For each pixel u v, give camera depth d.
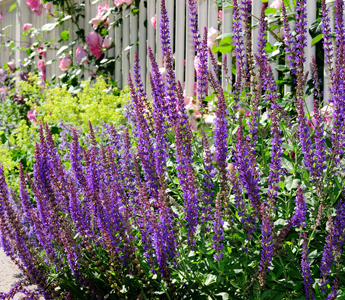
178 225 2.63
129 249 2.53
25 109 8.59
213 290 2.53
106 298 2.73
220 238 2.33
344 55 2.80
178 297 2.48
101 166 3.17
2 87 9.62
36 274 2.75
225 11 4.78
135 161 2.79
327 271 2.27
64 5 8.15
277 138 2.48
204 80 3.33
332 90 2.74
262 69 3.16
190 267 2.53
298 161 2.79
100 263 2.61
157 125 2.81
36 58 9.45
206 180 2.71
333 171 2.68
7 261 4.20
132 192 2.93
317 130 2.67
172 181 3.18
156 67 3.14
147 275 2.55
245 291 2.39
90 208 2.90
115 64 7.12
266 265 2.26
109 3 7.21
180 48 5.56
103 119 5.54
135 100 3.24
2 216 2.72
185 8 5.65
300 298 2.38
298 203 2.37
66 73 7.64
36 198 2.83
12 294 2.83
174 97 3.11
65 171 3.38
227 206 2.51
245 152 2.51
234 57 4.78
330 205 2.62
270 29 4.15
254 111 3.07
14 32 10.03
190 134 2.86
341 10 2.86
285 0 4.12
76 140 3.05
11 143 6.55
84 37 7.80
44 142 2.86
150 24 6.29
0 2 10.26
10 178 5.25
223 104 2.63
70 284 2.74
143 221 2.65
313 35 3.85
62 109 6.11
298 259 2.52
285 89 4.26
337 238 2.30
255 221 2.45
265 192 2.68
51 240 2.84
